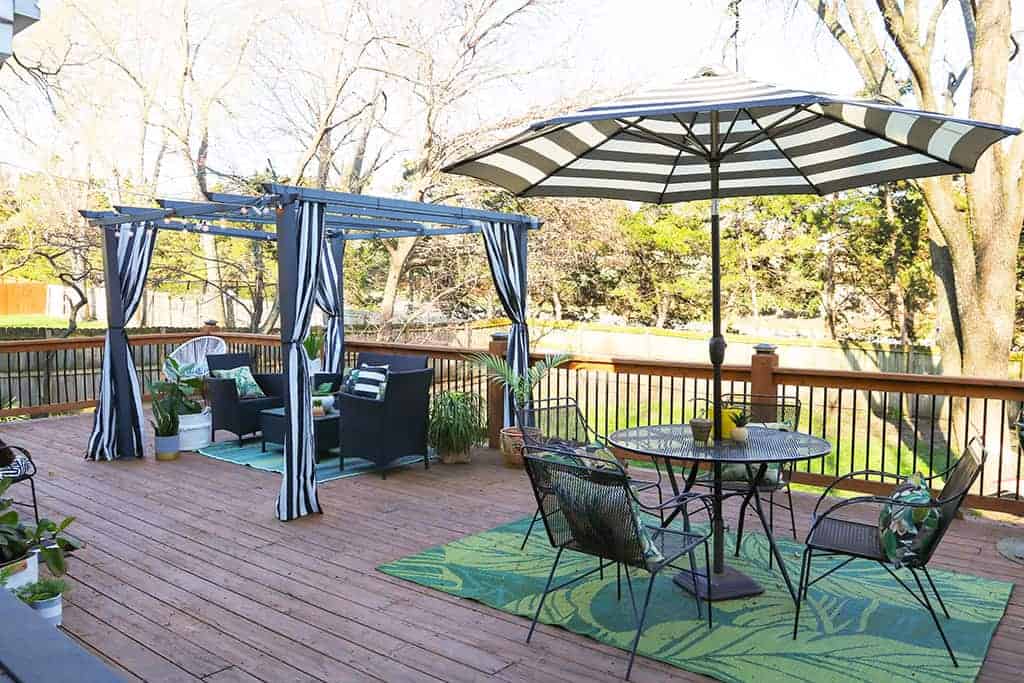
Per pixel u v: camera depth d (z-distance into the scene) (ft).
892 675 9.57
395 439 19.67
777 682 9.41
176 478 19.66
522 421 15.47
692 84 10.69
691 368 19.25
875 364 43.32
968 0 34.42
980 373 33.19
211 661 9.95
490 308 48.19
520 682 9.45
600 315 52.39
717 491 12.46
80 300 46.55
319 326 49.03
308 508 16.40
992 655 10.19
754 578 12.89
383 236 25.67
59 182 43.39
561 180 14.14
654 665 9.91
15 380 35.27
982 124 9.45
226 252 47.47
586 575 11.79
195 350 26.27
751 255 46.98
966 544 14.62
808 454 11.48
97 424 21.54
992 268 32.71
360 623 11.13
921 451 34.47
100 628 10.91
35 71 40.47
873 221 42.93
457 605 11.78
